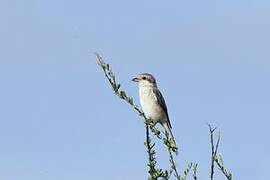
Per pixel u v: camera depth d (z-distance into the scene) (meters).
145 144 10.52
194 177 9.73
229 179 9.40
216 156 9.48
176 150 10.39
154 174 10.05
